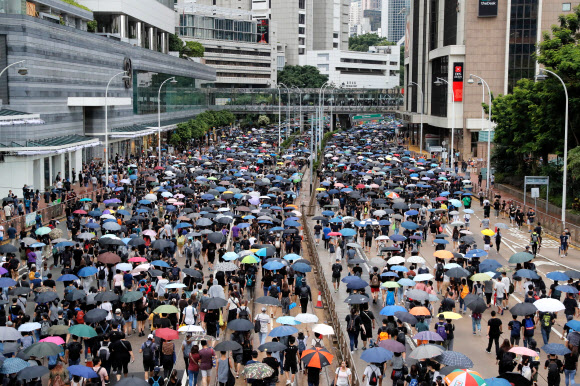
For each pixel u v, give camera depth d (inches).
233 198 4136.3
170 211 3535.9
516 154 5565.9
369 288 2711.6
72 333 1648.6
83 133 6067.9
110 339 1696.6
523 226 4099.4
